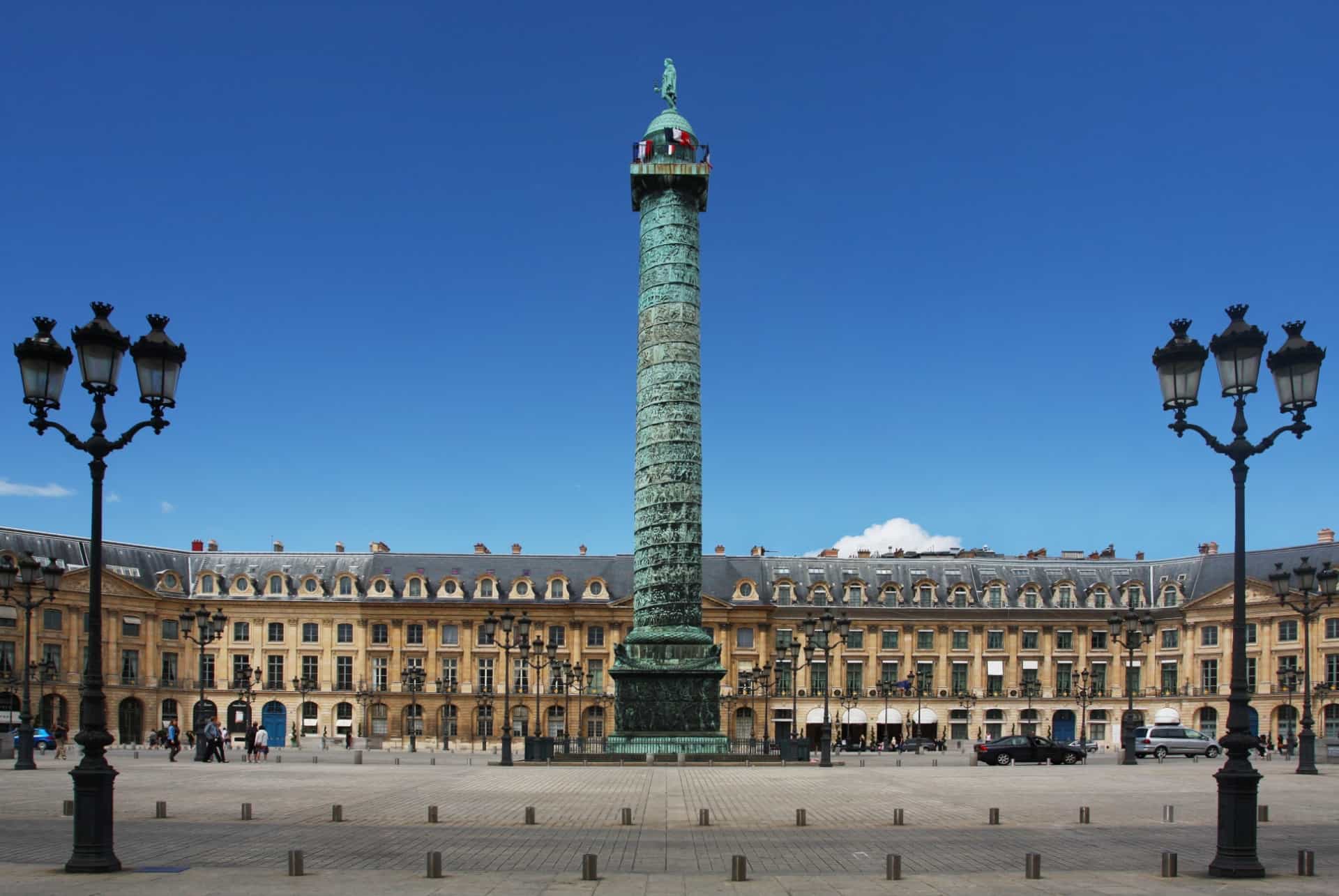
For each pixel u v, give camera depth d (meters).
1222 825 16.05
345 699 89.56
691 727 46.19
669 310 48.50
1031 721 90.56
